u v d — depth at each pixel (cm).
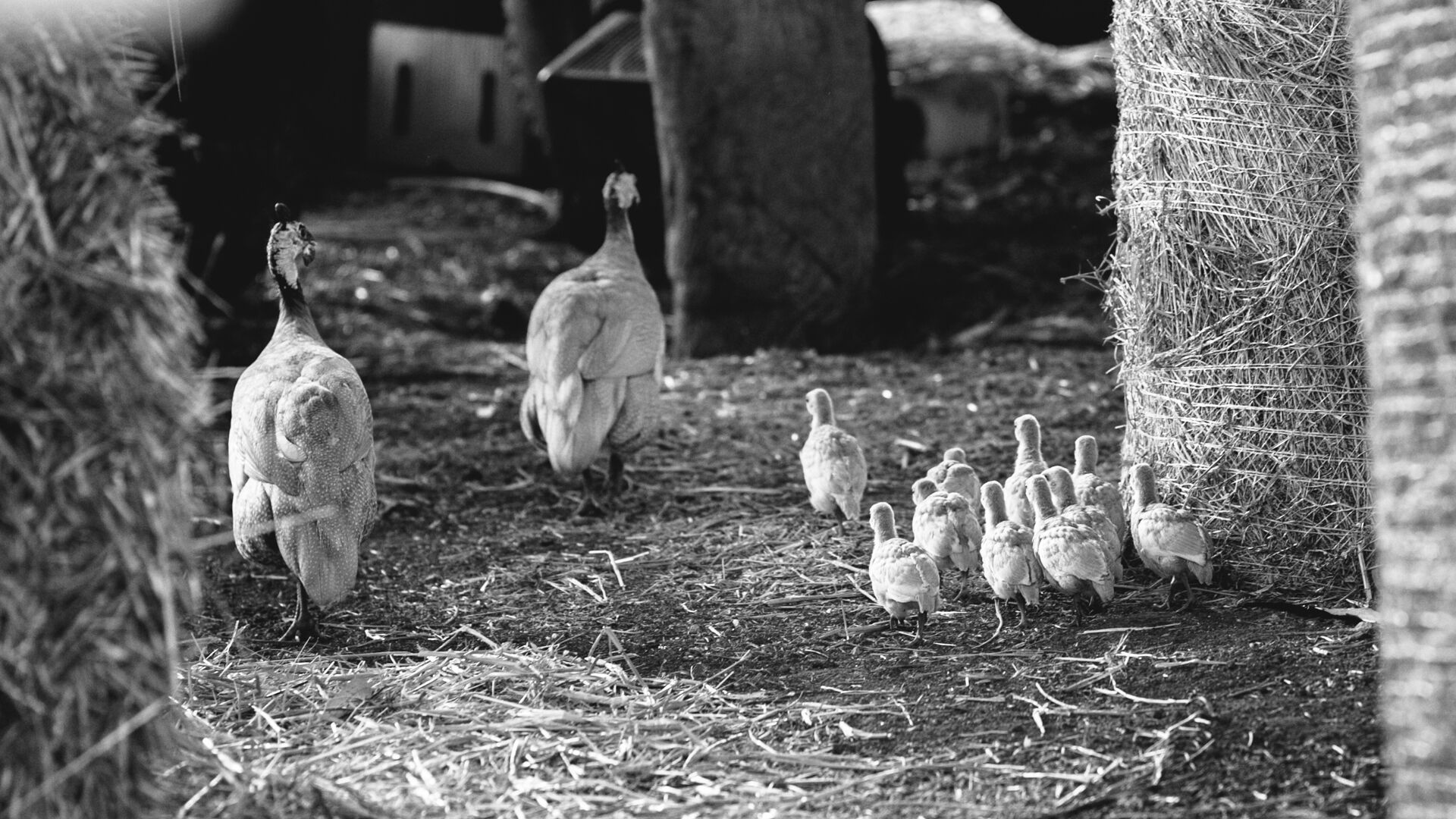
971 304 1264
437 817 433
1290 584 609
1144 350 649
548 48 1576
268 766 466
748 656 577
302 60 1286
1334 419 593
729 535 746
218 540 376
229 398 1043
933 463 859
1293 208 586
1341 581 600
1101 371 1063
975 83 1950
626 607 650
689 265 1187
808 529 746
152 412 347
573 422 738
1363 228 306
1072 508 575
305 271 1523
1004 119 1952
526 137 1958
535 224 1766
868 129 1191
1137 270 645
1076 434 899
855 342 1195
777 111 1155
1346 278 582
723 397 1041
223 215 1215
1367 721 466
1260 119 587
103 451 335
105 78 343
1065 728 485
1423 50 288
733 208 1168
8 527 325
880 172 1482
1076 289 1298
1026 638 577
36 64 328
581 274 780
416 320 1372
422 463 902
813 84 1158
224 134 1199
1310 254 585
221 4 1155
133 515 341
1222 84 593
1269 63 581
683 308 1201
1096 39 1778
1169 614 591
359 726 504
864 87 1184
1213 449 621
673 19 1138
